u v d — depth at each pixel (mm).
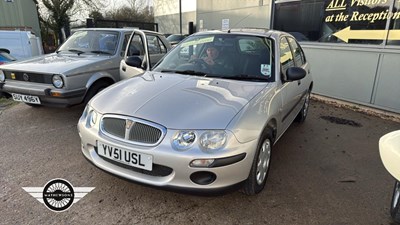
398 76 5363
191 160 2158
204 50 3549
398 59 5320
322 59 6758
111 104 2564
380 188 2969
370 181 3105
